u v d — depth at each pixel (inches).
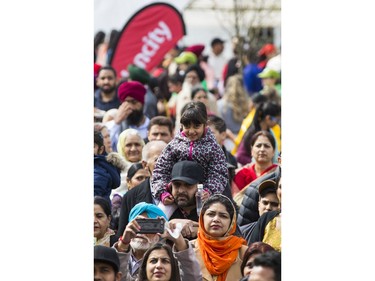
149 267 631.2
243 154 889.5
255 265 628.4
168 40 1159.0
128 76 1102.4
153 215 657.0
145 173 726.5
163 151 690.8
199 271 638.5
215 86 1357.0
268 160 773.3
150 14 1155.9
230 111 1170.6
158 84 1100.5
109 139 804.6
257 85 1199.6
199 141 685.9
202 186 670.5
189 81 1037.2
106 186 732.0
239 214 711.7
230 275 644.1
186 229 660.7
